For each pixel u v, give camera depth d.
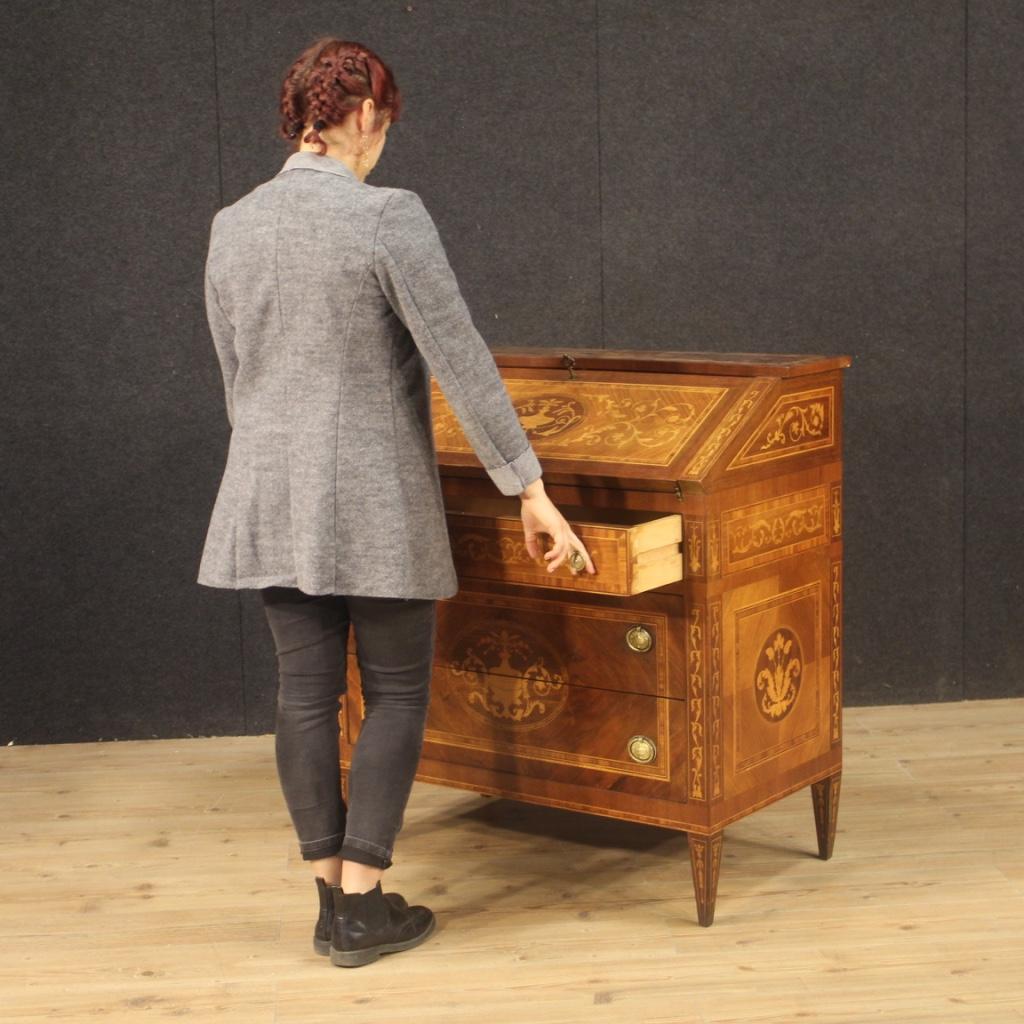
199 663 3.95
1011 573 4.03
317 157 2.44
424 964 2.64
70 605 3.90
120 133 3.74
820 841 3.06
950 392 3.96
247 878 3.04
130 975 2.62
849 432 3.96
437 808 3.42
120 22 3.71
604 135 3.83
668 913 2.83
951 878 2.96
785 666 2.86
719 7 3.79
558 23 3.78
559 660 2.80
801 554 2.87
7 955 2.71
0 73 3.70
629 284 3.89
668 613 2.67
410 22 3.76
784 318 3.92
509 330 3.89
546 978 2.57
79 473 3.85
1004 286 3.94
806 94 3.83
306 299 2.38
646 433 2.73
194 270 3.80
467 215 3.84
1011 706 4.03
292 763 2.61
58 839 3.27
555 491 2.74
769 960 2.62
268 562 2.45
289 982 2.58
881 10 3.81
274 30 3.74
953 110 3.86
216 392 3.84
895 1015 2.41
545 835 3.25
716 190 3.86
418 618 2.56
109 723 3.95
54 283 3.78
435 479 2.50
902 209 3.89
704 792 2.69
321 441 2.39
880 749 3.73
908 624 4.03
